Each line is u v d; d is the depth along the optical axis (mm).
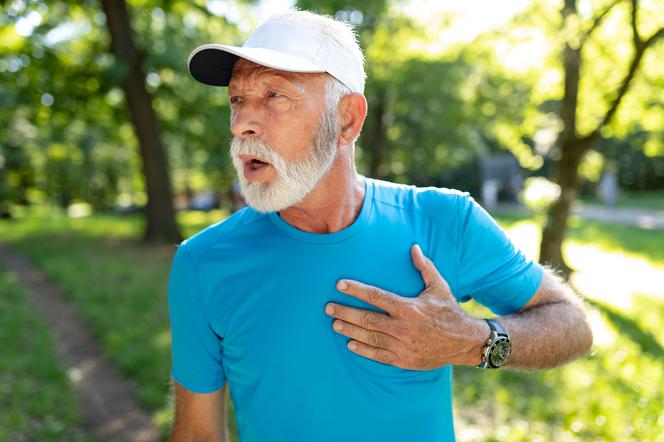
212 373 1315
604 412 3611
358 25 11727
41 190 27125
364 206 1280
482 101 10648
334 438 1209
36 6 10289
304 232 1250
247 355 1234
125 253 10852
